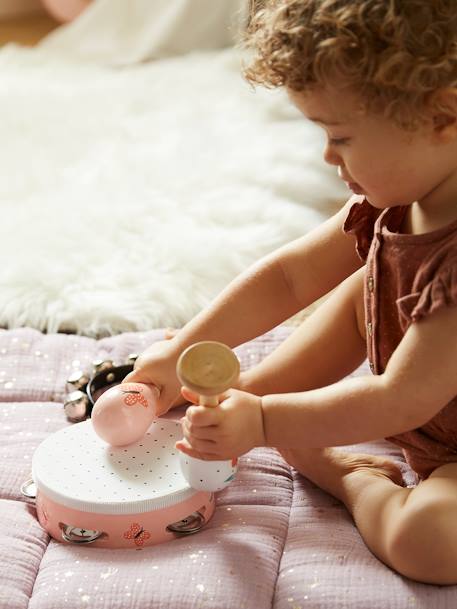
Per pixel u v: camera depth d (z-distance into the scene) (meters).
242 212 1.67
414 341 0.89
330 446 0.93
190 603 0.87
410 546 0.89
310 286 1.12
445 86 0.83
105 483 0.97
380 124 0.85
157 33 2.53
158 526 0.95
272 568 0.92
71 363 1.29
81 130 2.10
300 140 1.93
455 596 0.88
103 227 1.66
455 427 0.97
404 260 0.92
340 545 0.95
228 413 0.90
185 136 2.02
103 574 0.90
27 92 2.30
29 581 0.92
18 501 1.03
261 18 0.93
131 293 1.46
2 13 2.96
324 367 1.11
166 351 1.09
